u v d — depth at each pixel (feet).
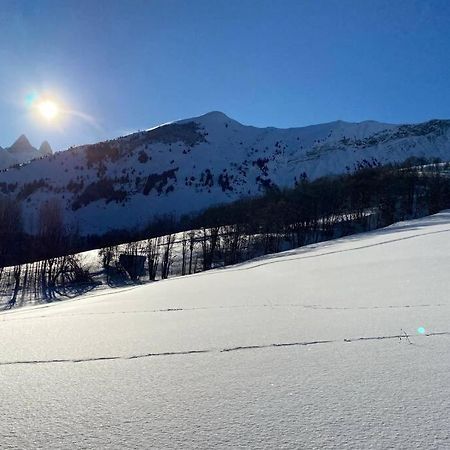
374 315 19.67
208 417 9.05
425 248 52.34
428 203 176.65
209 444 7.92
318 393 10.20
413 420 8.65
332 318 19.51
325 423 8.64
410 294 25.48
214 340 15.85
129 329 18.93
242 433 8.30
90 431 8.52
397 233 80.18
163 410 9.46
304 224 179.01
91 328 19.48
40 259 179.93
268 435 8.20
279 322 19.10
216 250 172.24
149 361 13.32
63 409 9.62
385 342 14.61
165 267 160.35
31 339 17.20
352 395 10.02
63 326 20.40
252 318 20.56
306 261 55.52
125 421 8.95
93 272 160.97
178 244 188.44
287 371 11.91
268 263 62.23
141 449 7.79
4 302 128.36
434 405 9.32
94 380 11.60
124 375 11.97
